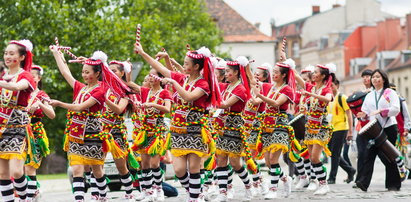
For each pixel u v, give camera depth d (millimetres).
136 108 11484
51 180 23531
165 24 42219
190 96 9438
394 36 85250
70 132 9680
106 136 9766
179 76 10094
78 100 9688
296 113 14617
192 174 9711
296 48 107875
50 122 37188
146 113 11797
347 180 15898
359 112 13219
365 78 14609
